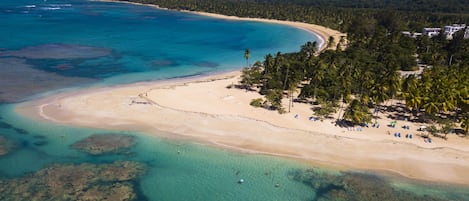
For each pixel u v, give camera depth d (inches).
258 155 2427.4
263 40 7352.4
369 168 2310.5
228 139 2628.0
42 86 3710.6
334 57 4712.1
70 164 2276.1
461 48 5570.9
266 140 2620.6
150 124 2839.6
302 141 2610.7
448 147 2568.9
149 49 5920.3
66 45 5861.2
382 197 2053.4
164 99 3368.6
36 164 2266.2
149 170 2242.9
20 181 2096.5
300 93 3565.5
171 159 2365.9
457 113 3216.0
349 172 2266.2
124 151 2443.4
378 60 4921.3
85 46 5861.2
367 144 2581.2
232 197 2027.6
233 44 6781.5
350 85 3558.1
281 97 3457.2
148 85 3902.6
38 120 2869.1
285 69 3973.9
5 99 3297.2
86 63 4749.0
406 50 5378.9
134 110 3093.0
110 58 5123.0
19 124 2792.8
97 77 4138.8
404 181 2194.9
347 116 2883.9
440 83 3265.3
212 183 2137.1
